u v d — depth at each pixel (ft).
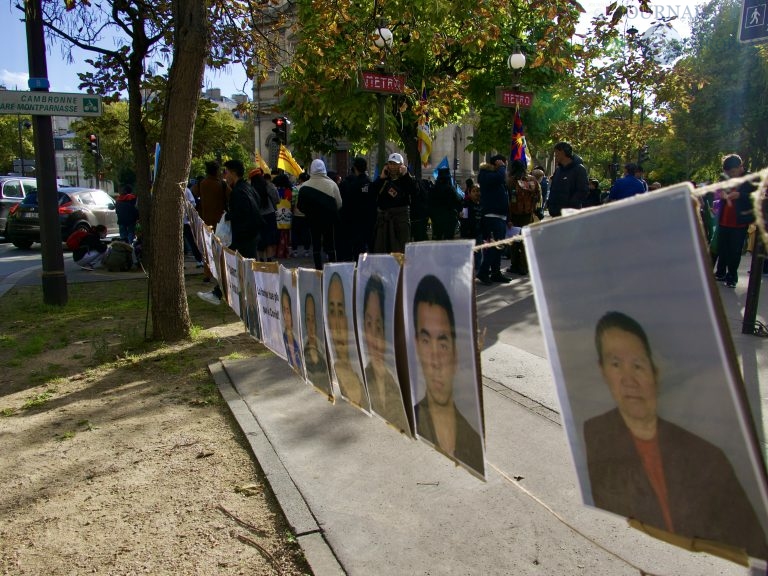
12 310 27.61
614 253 4.50
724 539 4.24
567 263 4.89
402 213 29.30
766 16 13.53
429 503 10.40
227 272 19.81
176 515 10.43
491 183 29.81
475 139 48.60
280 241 45.19
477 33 21.12
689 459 4.32
